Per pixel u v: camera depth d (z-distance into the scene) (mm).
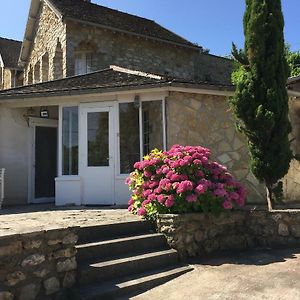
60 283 4543
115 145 10016
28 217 7211
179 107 9820
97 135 10180
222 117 9969
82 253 5207
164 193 6645
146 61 17516
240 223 7062
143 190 7031
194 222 6363
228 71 21688
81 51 16500
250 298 4410
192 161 6809
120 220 6523
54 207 9617
